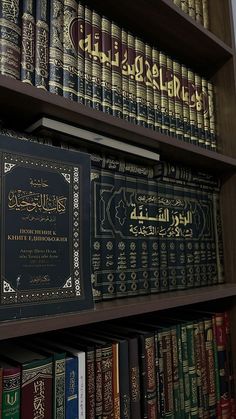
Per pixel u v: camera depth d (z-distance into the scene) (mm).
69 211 572
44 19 618
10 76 553
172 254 821
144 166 794
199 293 770
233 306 906
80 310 557
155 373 699
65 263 553
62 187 567
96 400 589
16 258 494
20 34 581
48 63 614
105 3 780
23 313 489
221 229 973
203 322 841
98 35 712
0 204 487
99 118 626
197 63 1027
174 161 884
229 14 997
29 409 500
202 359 817
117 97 725
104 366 613
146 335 695
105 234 686
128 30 879
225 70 994
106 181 705
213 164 916
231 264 947
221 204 984
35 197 529
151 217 787
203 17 1001
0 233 481
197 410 776
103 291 667
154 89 818
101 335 689
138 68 786
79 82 661
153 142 741
